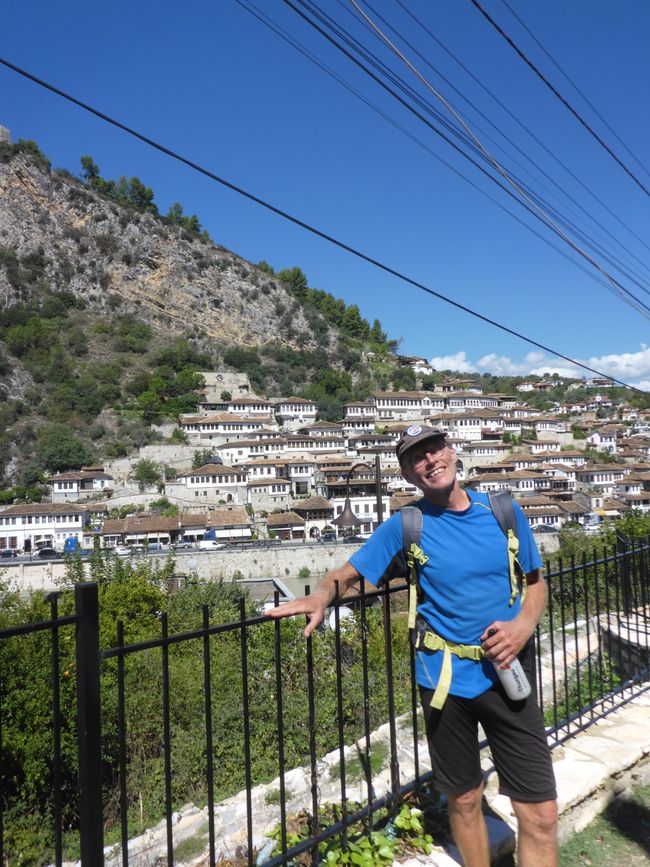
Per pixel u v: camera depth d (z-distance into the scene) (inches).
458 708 116.8
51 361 4576.8
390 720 147.0
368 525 2586.1
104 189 7116.1
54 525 2465.6
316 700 436.8
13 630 88.6
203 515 2516.0
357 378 5876.0
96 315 5767.7
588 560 231.0
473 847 120.2
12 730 422.0
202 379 4697.3
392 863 135.6
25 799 426.0
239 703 458.6
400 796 151.4
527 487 3139.8
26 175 6220.5
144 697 473.7
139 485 3085.6
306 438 3538.4
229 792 397.4
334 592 124.5
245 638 118.6
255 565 1966.0
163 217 6904.5
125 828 100.1
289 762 413.1
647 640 270.2
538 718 116.6
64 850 380.2
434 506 121.6
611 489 3314.5
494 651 110.9
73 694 448.8
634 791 176.9
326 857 136.3
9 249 5821.9
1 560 1855.3
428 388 5782.5
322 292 7603.4
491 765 189.3
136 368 4977.9
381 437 3737.7
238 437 3823.8
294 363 5748.0
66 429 3720.5
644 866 143.8
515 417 4293.8
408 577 126.0
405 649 451.5
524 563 118.0
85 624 96.7
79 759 96.8
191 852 205.5
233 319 6363.2
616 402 6058.1
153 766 438.9
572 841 153.9
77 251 6151.6
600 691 235.1
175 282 6358.3
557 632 338.6
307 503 2583.7
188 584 987.3
